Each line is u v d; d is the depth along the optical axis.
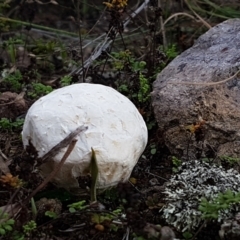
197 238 0.66
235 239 0.64
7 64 1.02
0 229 0.63
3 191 0.71
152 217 0.68
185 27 1.12
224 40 0.85
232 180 0.70
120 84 0.90
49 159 0.66
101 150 0.66
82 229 0.67
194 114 0.76
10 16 1.25
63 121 0.66
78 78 0.92
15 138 0.82
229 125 0.75
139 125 0.69
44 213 0.68
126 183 0.68
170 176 0.75
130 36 1.10
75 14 1.34
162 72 0.83
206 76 0.79
